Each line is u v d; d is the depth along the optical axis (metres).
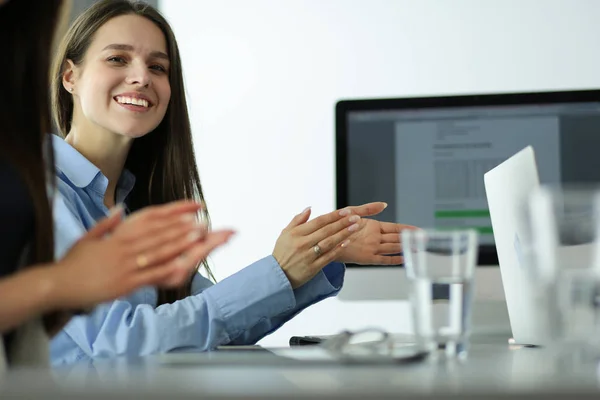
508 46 4.75
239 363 1.17
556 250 1.22
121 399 0.75
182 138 2.71
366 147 2.87
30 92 1.43
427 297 1.25
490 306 2.57
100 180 2.44
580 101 2.80
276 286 1.98
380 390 0.77
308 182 4.84
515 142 2.82
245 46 4.91
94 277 1.06
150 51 2.60
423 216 2.84
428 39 4.80
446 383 0.84
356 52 4.84
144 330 1.89
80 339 1.91
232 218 4.86
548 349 1.56
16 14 1.42
